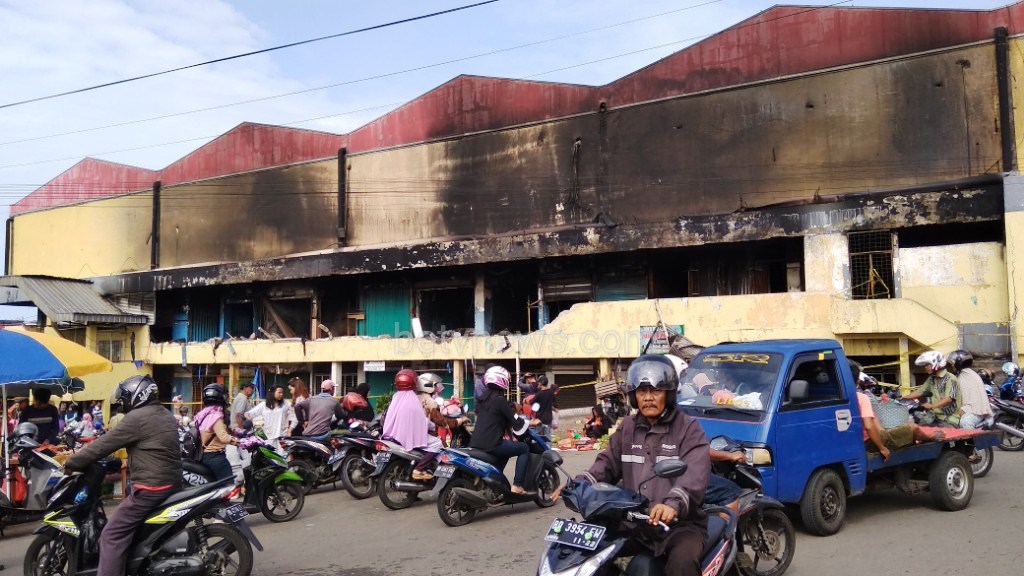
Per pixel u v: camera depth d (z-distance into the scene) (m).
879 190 23.16
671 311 22.52
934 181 22.50
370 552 7.75
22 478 9.12
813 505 7.47
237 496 9.62
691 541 4.27
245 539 6.29
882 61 23.47
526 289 31.38
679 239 25.16
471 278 31.30
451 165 31.48
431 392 13.12
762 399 7.46
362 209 33.56
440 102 31.94
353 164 34.03
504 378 9.24
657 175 26.83
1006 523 7.95
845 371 8.10
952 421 9.61
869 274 22.39
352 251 32.16
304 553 7.80
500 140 30.36
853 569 6.47
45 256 44.59
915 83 23.00
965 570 6.34
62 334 35.84
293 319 37.38
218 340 33.19
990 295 20.64
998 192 20.89
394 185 32.78
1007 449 13.58
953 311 21.05
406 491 9.96
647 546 4.35
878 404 8.78
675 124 26.64
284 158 36.09
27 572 6.59
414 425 10.08
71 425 16.05
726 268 26.27
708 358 8.45
